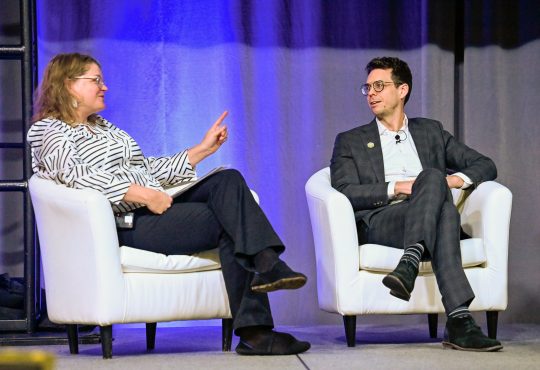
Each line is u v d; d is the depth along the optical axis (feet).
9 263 20.47
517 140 22.17
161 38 21.21
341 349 15.30
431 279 15.75
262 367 12.75
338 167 17.26
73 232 14.32
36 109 15.67
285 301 21.49
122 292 14.11
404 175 17.40
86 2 20.74
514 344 15.90
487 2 22.09
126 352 16.17
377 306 15.67
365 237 16.34
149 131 21.12
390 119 17.81
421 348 15.05
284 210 21.50
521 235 22.12
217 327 20.79
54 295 15.03
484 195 16.46
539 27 22.11
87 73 15.49
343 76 21.84
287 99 21.58
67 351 16.21
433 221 14.66
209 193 14.53
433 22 21.67
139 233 14.52
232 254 14.39
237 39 21.36
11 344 17.17
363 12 21.94
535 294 22.06
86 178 14.51
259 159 21.48
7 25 20.42
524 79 22.17
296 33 21.72
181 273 14.62
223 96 21.36
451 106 21.81
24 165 17.85
